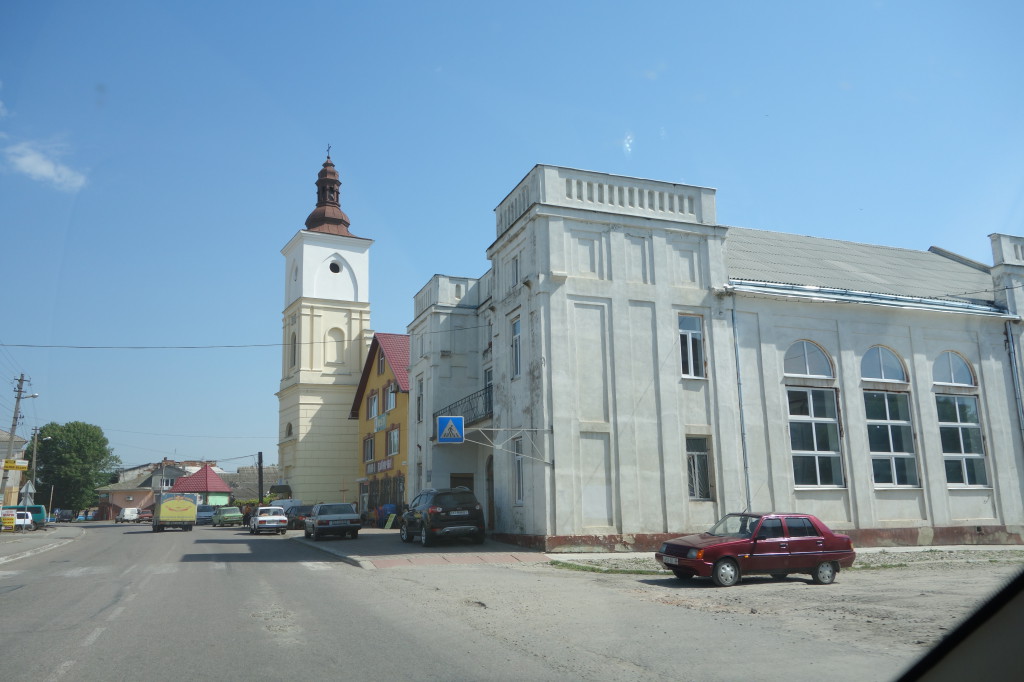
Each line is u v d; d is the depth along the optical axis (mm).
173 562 20859
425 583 15031
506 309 25312
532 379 22766
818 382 25047
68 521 86688
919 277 30422
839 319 25719
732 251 28391
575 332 22766
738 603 12078
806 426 24672
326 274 59844
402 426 42156
